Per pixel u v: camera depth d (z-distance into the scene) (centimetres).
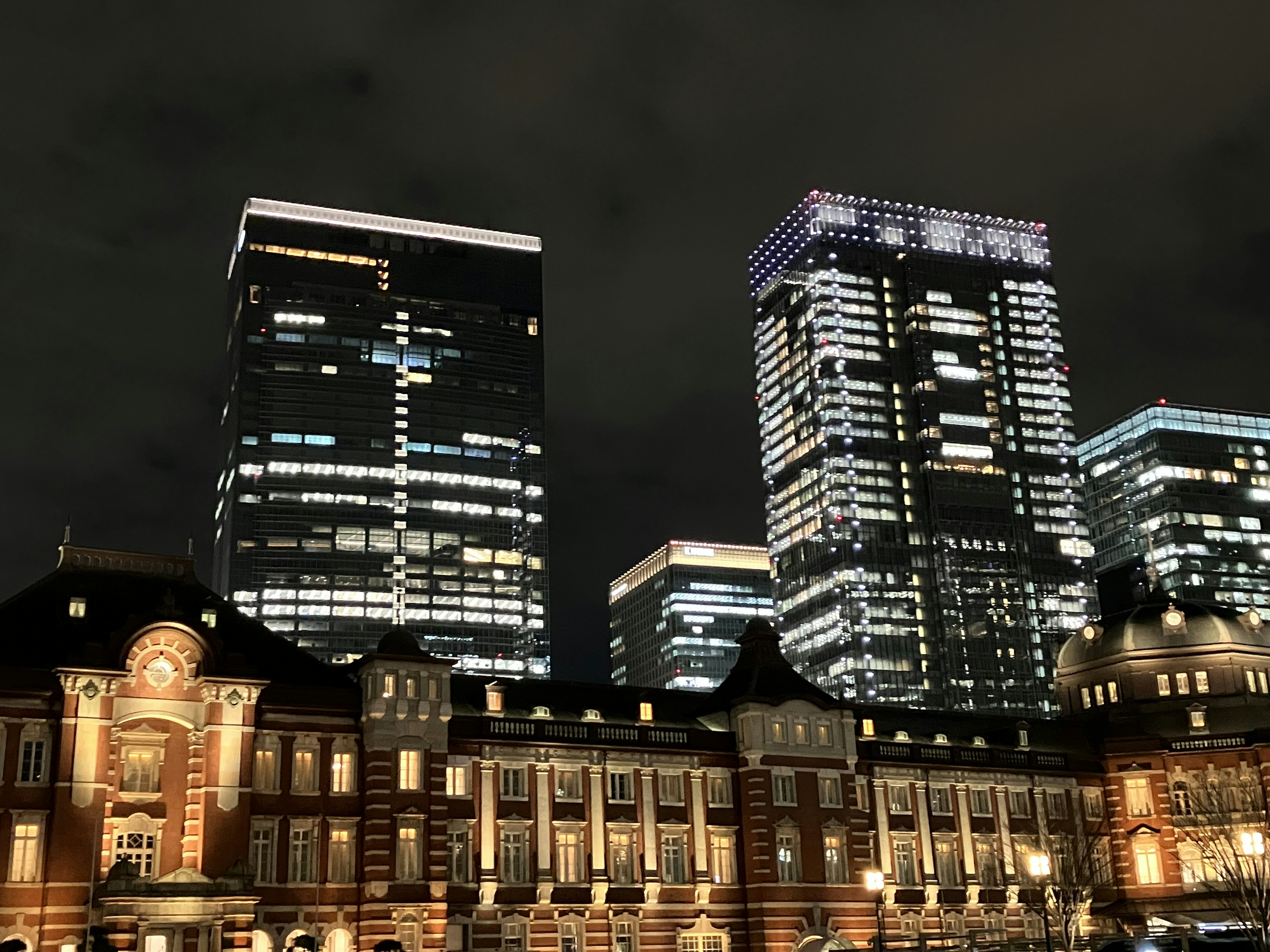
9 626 8825
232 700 8944
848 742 11169
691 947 10244
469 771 9806
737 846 10644
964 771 11781
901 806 11406
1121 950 9050
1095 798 12356
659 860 10312
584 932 9875
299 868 9025
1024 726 12612
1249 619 13500
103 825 8344
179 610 9088
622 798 10344
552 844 9931
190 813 8638
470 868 9581
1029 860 9212
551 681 11100
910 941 10825
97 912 8075
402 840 9231
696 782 10656
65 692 8456
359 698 9569
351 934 9031
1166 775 12225
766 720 10881
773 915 10325
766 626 11744
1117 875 12112
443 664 9769
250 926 8400
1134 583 16075
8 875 8081
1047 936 8475
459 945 9400
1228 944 8731
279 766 9150
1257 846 7800
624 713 10994
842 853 10831
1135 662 13325
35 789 8306
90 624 9062
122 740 8638
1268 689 13162
